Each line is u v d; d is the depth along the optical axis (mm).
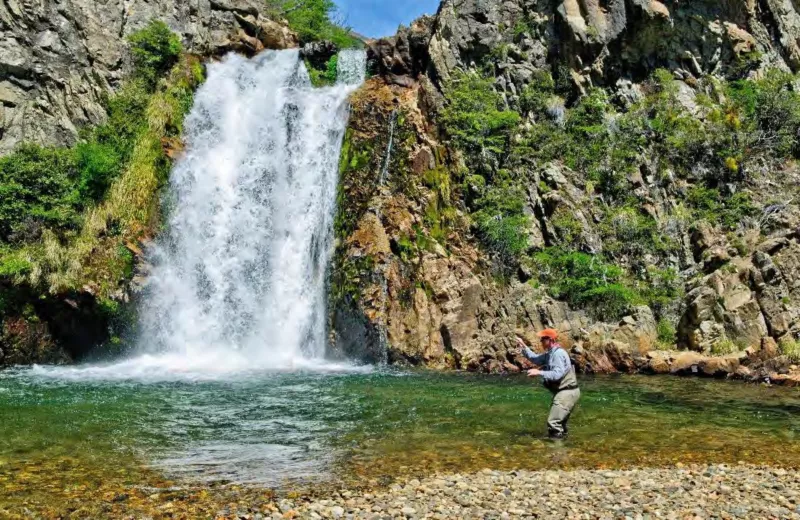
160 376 20062
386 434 12461
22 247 24141
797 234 25000
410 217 26656
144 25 33219
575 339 24062
